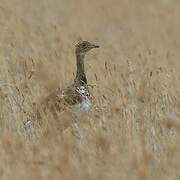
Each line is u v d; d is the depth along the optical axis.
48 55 31.58
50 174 17.67
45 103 22.97
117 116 22.02
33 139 21.52
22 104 23.86
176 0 58.69
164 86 26.47
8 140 19.47
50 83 24.94
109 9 55.12
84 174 17.78
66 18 49.72
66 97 22.92
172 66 33.31
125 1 57.72
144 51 36.25
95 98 24.66
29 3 49.72
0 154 19.11
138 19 53.56
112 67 31.66
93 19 51.50
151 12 54.75
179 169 18.92
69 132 20.92
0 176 18.03
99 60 33.59
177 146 19.88
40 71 26.23
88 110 23.03
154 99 24.95
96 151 19.52
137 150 18.92
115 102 23.53
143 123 22.53
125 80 26.86
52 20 44.03
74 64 32.06
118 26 48.72
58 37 37.22
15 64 29.48
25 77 25.97
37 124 22.47
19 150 19.16
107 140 19.58
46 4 51.28
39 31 36.88
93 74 30.22
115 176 18.03
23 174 17.81
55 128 20.28
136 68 30.61
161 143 20.88
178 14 54.62
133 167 18.00
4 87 25.59
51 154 18.41
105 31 46.56
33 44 33.81
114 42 41.34
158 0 58.44
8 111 23.42
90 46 25.92
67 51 33.84
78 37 38.88
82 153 19.31
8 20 37.16
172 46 42.50
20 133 21.72
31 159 18.59
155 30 49.03
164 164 18.89
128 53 36.34
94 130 20.84
